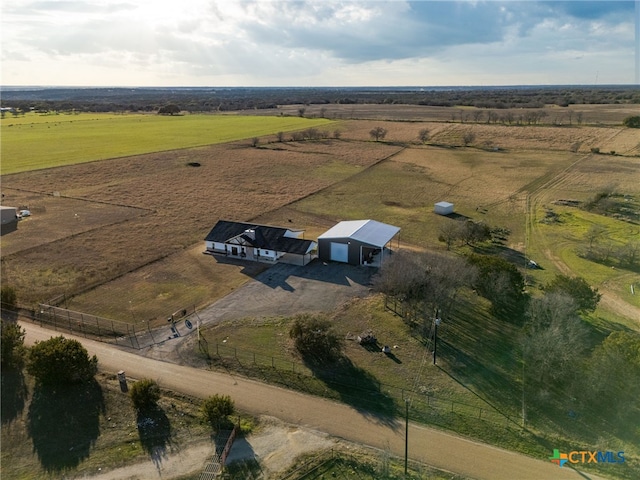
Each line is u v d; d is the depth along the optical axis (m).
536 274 51.12
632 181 91.62
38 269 51.84
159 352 36.53
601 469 25.75
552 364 32.97
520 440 27.84
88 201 79.31
